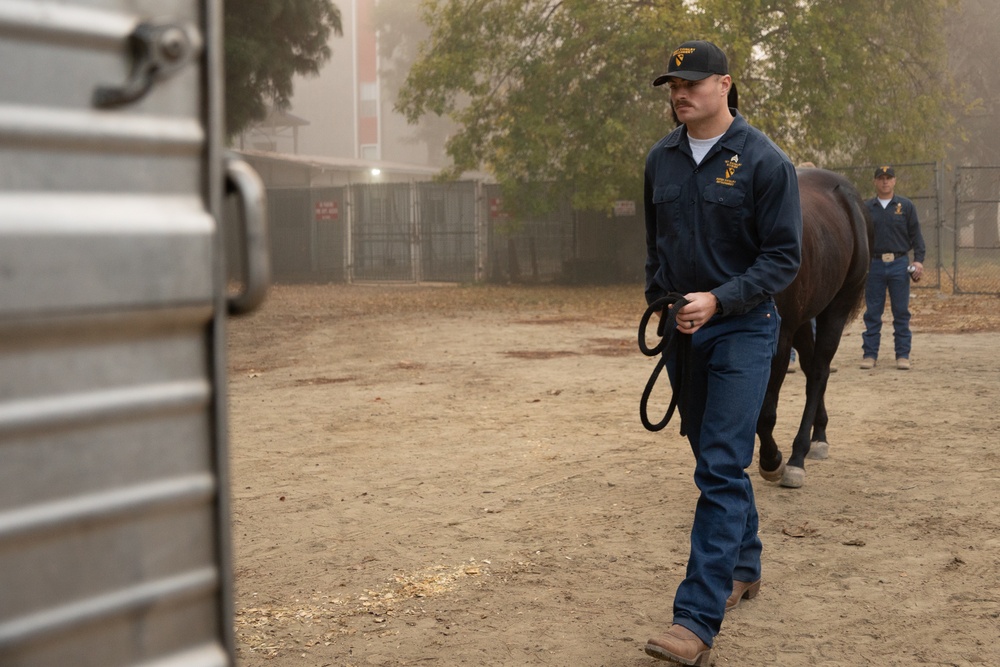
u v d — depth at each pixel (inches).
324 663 125.6
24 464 44.8
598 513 192.2
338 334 564.7
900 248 377.4
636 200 927.0
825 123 848.9
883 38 931.3
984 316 586.6
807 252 200.4
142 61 47.2
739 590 141.9
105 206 46.7
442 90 954.7
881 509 191.6
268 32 926.4
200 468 52.2
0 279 42.5
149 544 50.1
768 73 836.0
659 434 267.0
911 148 900.0
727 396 126.3
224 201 54.7
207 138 51.1
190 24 50.3
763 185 127.6
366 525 186.7
